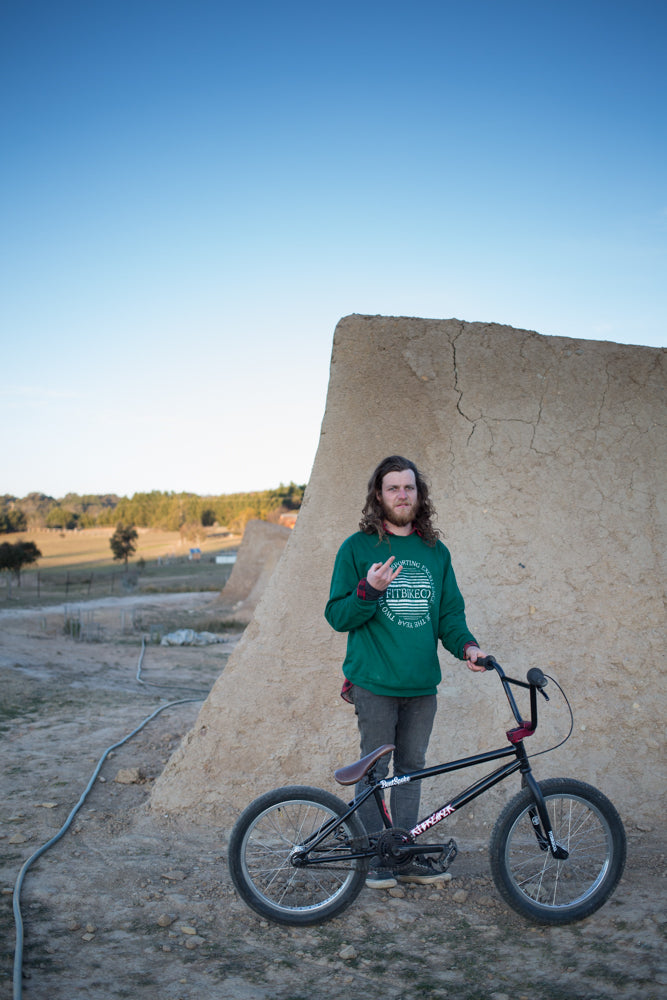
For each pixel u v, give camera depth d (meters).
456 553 4.59
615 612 4.53
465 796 3.21
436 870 3.28
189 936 2.98
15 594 39.78
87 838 4.02
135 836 4.05
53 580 54.62
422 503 3.37
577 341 4.94
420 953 2.87
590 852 3.46
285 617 4.53
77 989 2.57
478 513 4.66
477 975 2.69
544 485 4.72
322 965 2.79
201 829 4.12
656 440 4.84
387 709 3.24
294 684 4.42
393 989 2.61
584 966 2.71
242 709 4.40
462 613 3.40
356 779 3.00
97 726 6.82
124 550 71.94
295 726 4.36
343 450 4.72
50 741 6.21
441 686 4.39
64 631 19.80
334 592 3.27
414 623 3.22
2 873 3.54
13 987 2.53
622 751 4.27
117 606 30.56
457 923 3.11
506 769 3.19
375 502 3.38
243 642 4.54
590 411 4.86
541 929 3.04
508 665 4.41
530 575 4.58
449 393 4.78
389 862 3.16
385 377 4.78
